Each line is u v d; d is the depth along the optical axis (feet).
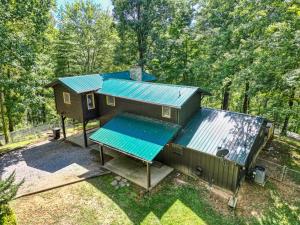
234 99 99.09
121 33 91.56
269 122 57.21
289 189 41.91
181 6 89.30
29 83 63.93
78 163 51.06
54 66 98.37
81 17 104.78
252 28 55.47
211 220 34.81
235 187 39.47
